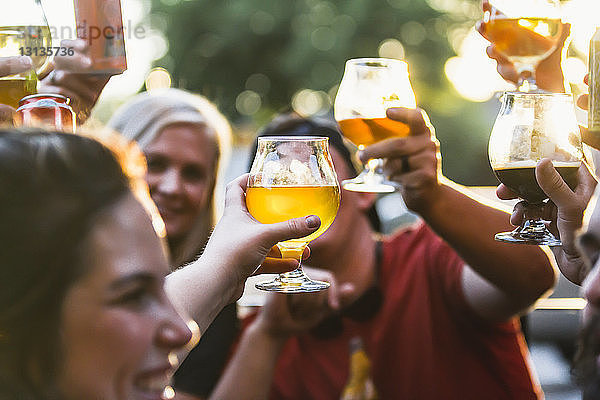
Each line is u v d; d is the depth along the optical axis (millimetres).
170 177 2572
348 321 2379
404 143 1929
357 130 2070
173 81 9695
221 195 2838
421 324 2338
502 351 2324
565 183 1607
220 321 2475
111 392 816
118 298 816
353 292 2195
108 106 8172
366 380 2338
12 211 781
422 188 1942
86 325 800
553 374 4582
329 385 2352
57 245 786
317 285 1586
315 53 9500
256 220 1570
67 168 812
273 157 1571
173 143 2572
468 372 2320
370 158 1937
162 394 867
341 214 2391
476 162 9312
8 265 779
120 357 815
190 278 1461
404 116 1928
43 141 825
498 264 2008
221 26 9727
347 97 2082
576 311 2572
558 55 2062
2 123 1552
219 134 2719
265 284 1602
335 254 2385
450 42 9820
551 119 1653
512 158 1669
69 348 800
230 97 9711
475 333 2307
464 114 9398
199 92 9742
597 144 1761
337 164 2512
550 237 1701
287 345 2404
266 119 9766
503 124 1711
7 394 796
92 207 810
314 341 2387
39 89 1888
